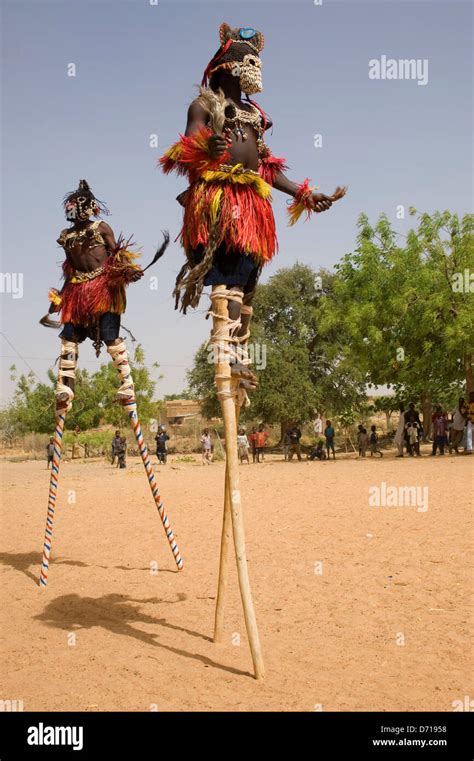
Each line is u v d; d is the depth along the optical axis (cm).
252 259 525
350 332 2975
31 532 1169
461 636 581
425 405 4150
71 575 852
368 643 571
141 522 1242
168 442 5406
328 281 5169
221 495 1628
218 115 484
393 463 2594
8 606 721
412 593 714
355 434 5025
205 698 475
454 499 1380
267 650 562
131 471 2928
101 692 491
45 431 5466
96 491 1836
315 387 5019
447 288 2856
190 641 594
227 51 529
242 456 3341
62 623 658
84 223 829
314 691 480
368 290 2991
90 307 827
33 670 535
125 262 814
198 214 509
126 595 754
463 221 2895
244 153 521
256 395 4916
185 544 1027
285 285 5156
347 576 793
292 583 772
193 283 514
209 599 728
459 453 3014
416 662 527
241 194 512
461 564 827
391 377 3084
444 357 2964
